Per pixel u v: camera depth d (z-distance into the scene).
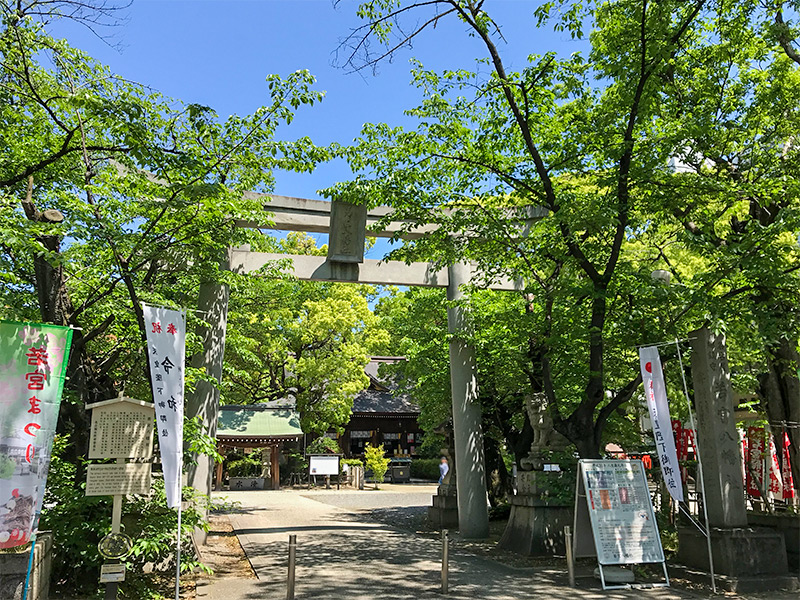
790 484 12.27
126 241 8.42
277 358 30.66
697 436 10.33
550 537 11.76
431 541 13.64
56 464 8.80
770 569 9.32
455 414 15.02
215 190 8.18
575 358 12.94
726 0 10.91
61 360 6.57
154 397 7.50
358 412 37.53
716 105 11.64
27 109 9.38
